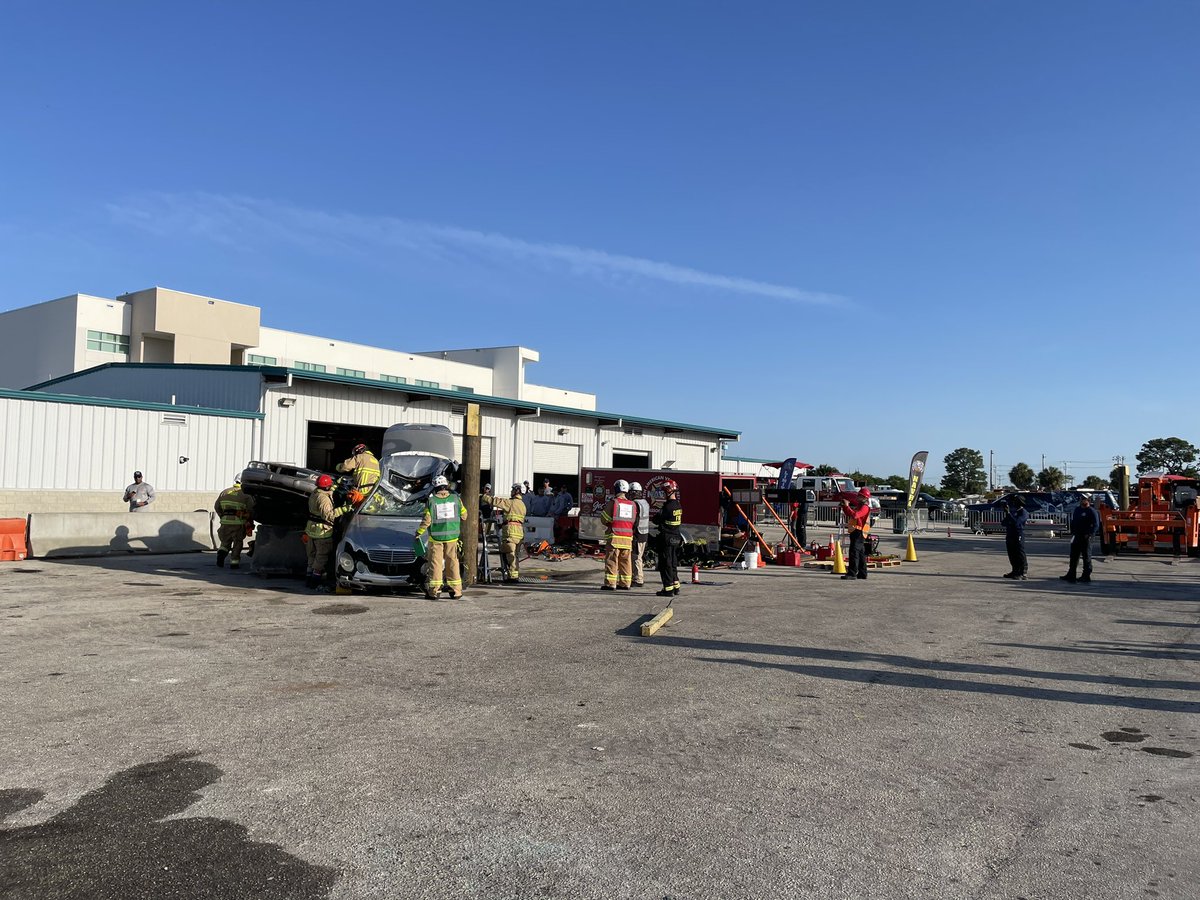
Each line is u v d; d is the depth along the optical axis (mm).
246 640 9445
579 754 5672
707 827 4527
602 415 34156
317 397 25047
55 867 3922
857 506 18469
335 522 14148
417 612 11805
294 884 3801
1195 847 4418
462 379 56469
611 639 9930
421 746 5766
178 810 4602
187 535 20219
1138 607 13961
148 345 42844
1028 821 4730
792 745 5984
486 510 16297
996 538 38781
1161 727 6672
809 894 3814
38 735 5863
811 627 11141
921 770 5539
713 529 21141
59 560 17641
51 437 19547
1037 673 8594
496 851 4172
